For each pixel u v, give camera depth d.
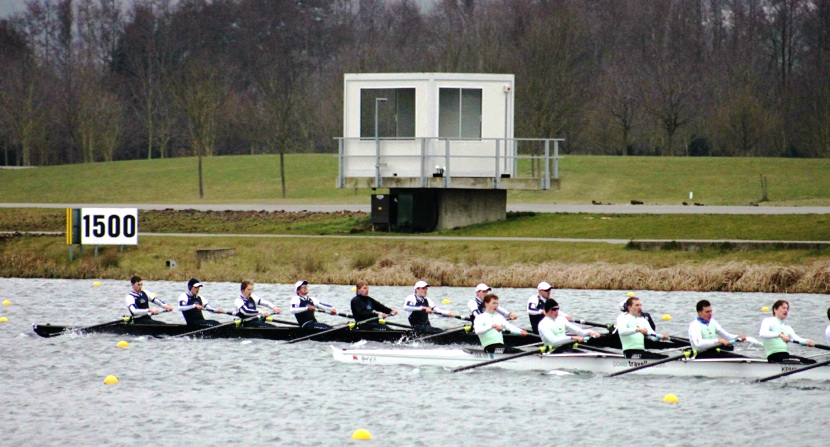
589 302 146.38
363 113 196.50
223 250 180.50
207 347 114.69
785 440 79.25
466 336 113.31
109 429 82.31
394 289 162.12
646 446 78.00
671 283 157.38
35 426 83.12
